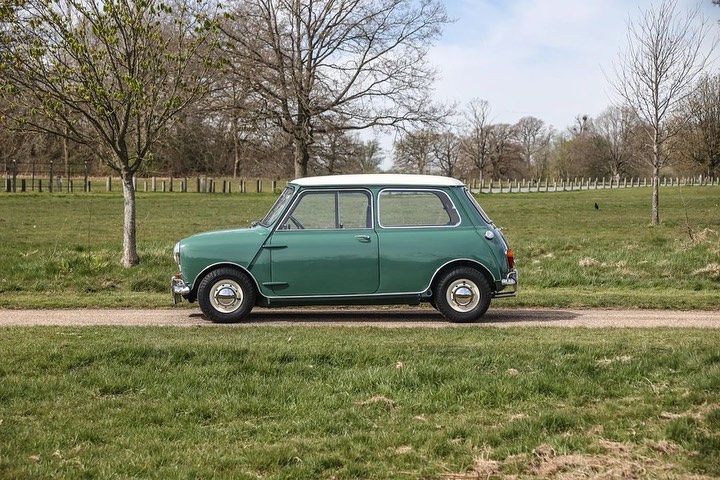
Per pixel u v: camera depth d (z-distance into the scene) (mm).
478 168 107062
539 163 129875
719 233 20297
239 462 5234
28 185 56438
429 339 8609
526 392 6699
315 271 10250
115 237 23625
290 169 39062
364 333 9086
